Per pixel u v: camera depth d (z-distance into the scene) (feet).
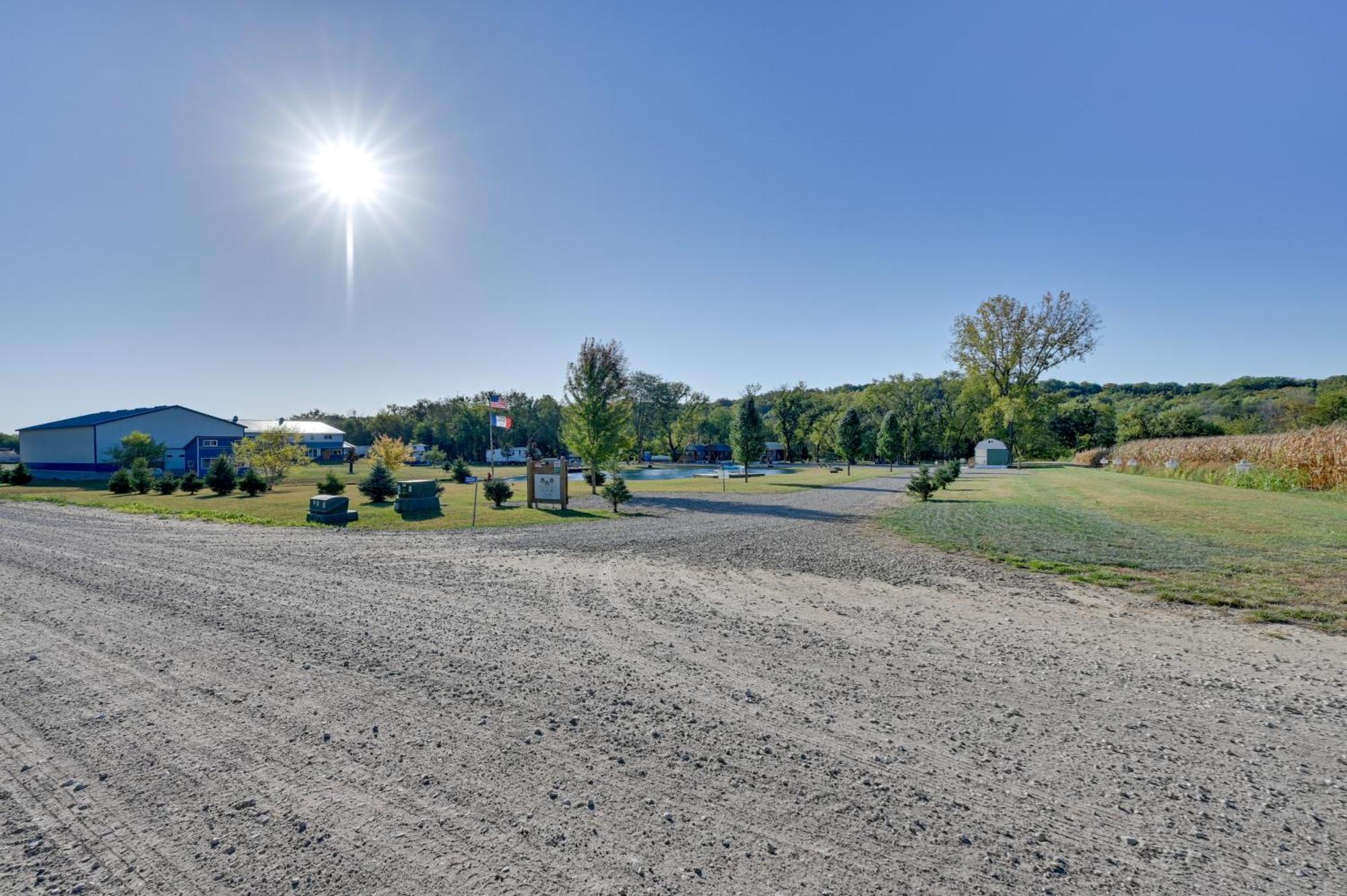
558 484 69.36
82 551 39.42
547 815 10.57
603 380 99.71
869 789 11.35
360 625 22.27
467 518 59.11
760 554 37.65
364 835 10.06
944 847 9.64
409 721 14.29
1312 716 14.49
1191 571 29.81
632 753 12.72
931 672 17.47
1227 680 16.75
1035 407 196.03
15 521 57.06
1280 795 11.11
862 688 16.26
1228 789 11.33
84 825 10.34
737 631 21.52
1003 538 42.09
